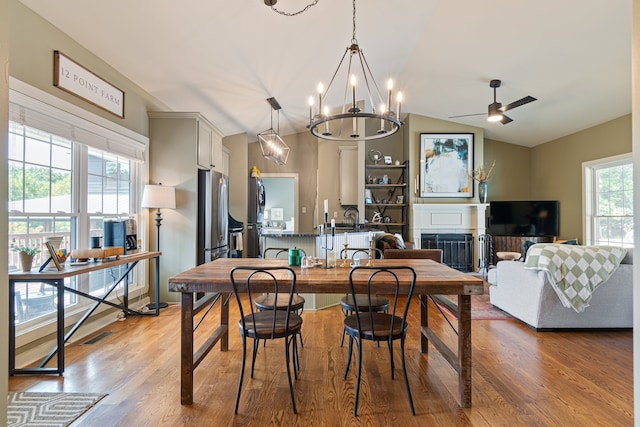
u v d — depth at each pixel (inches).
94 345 112.5
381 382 88.3
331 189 250.5
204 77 151.6
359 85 205.8
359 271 90.2
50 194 110.0
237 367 97.0
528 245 202.2
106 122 128.8
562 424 70.7
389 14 133.2
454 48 163.6
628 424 70.6
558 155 248.1
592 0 118.4
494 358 103.0
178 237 162.4
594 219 218.8
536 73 171.5
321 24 128.8
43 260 107.0
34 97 96.6
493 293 158.1
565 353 106.8
